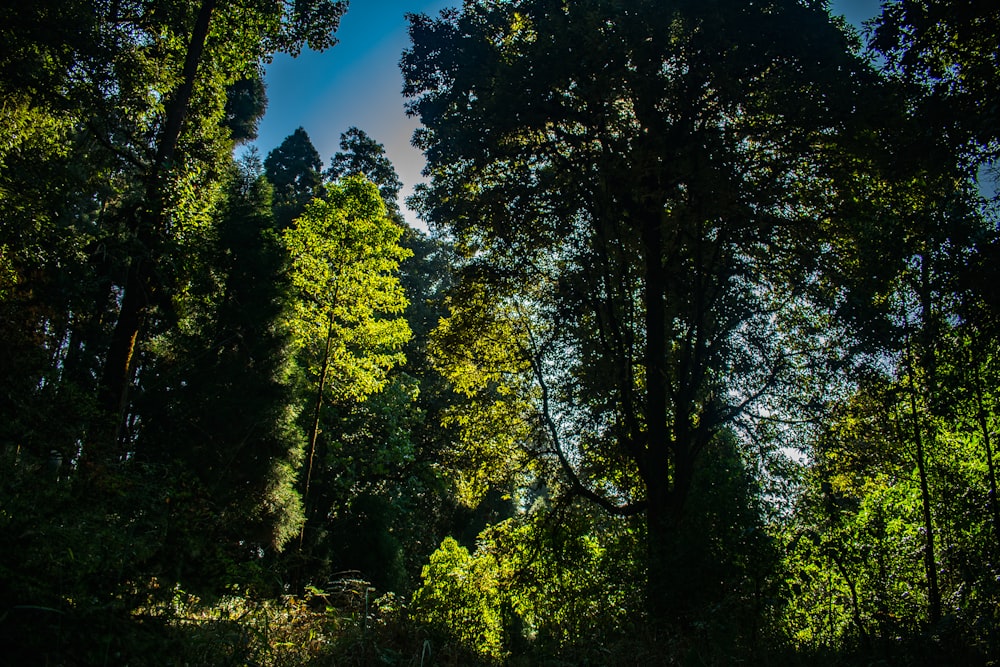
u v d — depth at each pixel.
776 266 13.35
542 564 12.64
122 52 12.81
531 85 13.09
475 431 16.44
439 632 6.15
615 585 10.26
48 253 9.73
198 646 4.01
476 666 5.74
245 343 18.42
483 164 14.18
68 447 5.09
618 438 13.66
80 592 3.64
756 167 13.27
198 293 18.19
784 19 12.02
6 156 11.48
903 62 10.41
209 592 4.64
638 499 14.64
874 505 12.33
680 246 13.55
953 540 11.19
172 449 16.28
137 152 14.01
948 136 9.90
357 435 26.39
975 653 6.57
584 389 14.31
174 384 17.98
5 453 4.61
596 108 13.29
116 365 11.91
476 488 16.58
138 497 4.72
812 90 12.05
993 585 9.66
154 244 12.42
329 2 17.36
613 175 12.64
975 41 9.76
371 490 25.36
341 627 5.40
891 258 11.07
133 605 3.93
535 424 15.48
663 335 13.62
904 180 11.66
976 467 11.68
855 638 7.88
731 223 12.53
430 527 29.58
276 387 18.73
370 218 21.52
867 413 12.66
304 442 19.59
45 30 10.98
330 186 21.78
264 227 20.12
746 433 12.95
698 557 8.58
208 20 14.80
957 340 10.62
